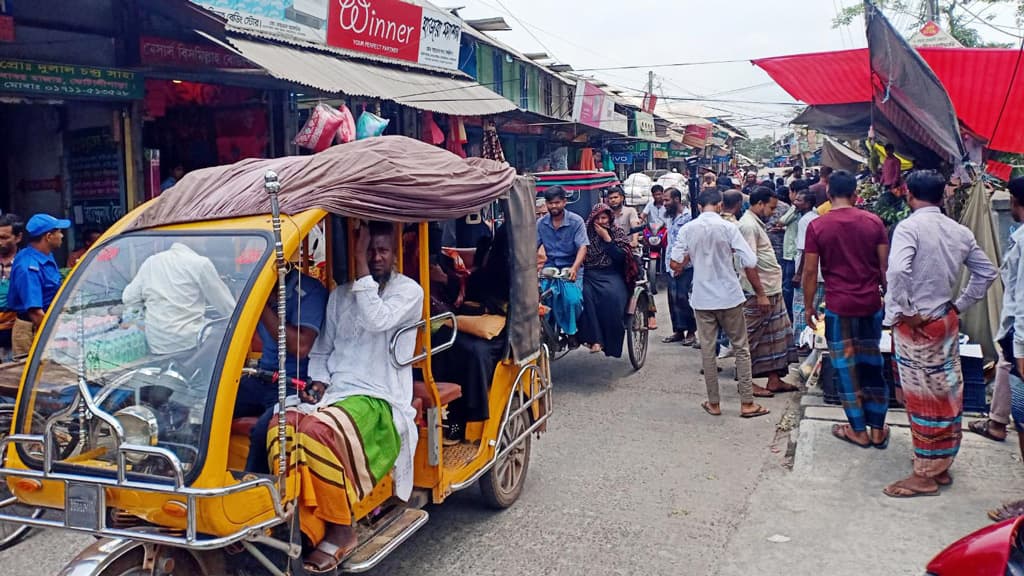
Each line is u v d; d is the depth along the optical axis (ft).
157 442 9.62
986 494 15.74
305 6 28.40
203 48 26.20
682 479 17.62
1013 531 8.58
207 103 27.76
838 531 14.60
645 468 18.37
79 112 25.16
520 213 15.52
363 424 11.23
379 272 12.26
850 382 18.21
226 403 9.55
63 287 11.07
